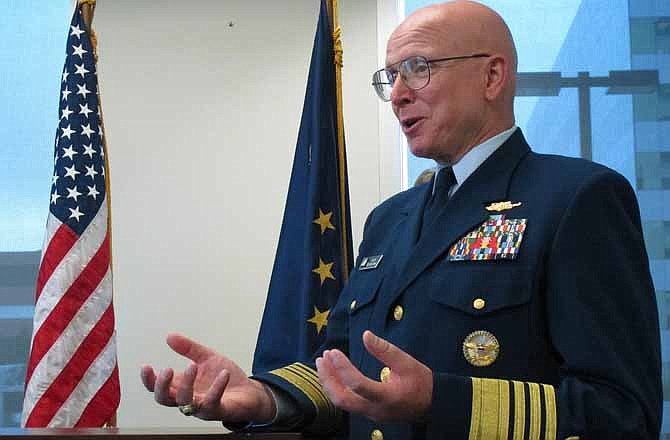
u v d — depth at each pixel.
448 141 1.68
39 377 3.02
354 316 1.69
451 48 1.67
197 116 4.18
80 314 3.09
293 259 3.03
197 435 1.27
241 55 4.23
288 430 1.59
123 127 4.15
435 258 1.58
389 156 4.13
